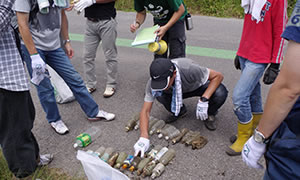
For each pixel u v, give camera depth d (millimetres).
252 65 2365
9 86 2027
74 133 3189
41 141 3078
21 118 2166
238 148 2713
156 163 2629
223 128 3127
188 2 7375
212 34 5840
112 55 3717
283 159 1312
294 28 1128
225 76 4215
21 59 2117
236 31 5973
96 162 2109
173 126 3123
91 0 3180
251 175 2504
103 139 3061
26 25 2400
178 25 3344
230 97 3689
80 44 5695
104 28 3469
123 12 7457
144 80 4273
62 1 2713
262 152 1467
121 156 2676
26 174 2404
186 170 2590
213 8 7000
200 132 3084
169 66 2484
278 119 1273
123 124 3293
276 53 2211
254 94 2725
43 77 2680
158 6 3170
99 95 3934
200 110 2750
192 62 2809
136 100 3773
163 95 3051
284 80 1173
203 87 2998
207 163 2662
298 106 1319
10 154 2248
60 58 2953
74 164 2734
